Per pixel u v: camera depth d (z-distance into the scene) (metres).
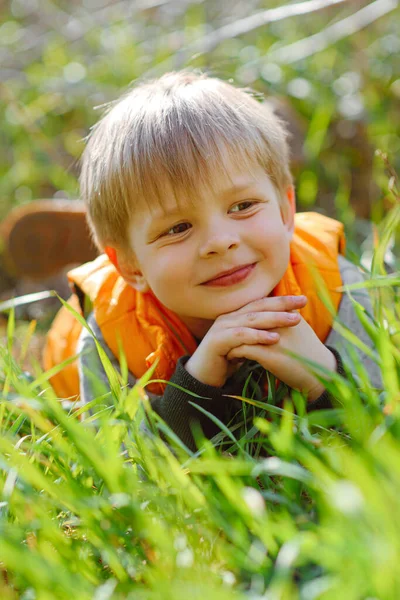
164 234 1.55
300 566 0.96
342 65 3.52
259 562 0.93
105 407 1.37
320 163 3.20
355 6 3.79
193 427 1.52
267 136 1.65
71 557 1.01
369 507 0.85
